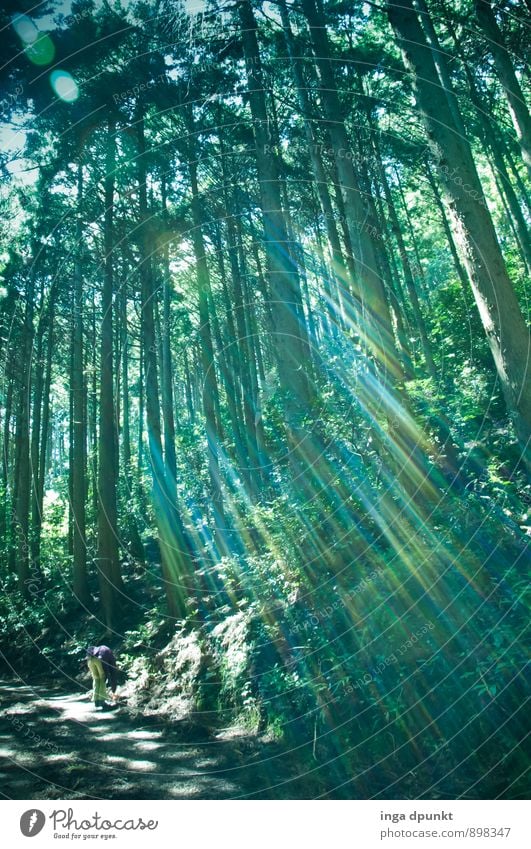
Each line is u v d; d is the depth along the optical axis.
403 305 17.59
